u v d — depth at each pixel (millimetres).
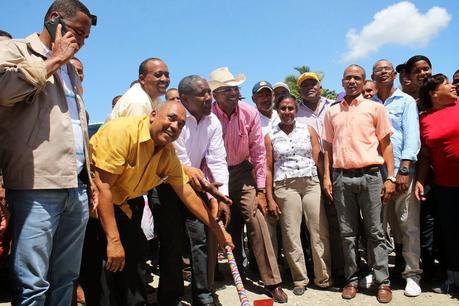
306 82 5215
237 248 4594
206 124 3826
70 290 2705
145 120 2959
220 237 3375
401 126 4297
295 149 4375
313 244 4328
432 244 4473
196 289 3613
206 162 3920
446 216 4109
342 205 4133
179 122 2869
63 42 2256
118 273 3053
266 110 5172
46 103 2301
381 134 4055
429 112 4309
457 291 4094
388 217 4527
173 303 3465
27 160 2238
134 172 2902
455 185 4047
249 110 4223
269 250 4074
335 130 4223
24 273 2262
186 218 3643
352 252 4109
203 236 3635
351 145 4066
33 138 2246
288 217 4305
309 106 5301
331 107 4352
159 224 3512
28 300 2262
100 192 2758
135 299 3037
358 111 4094
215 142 3889
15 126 2262
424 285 4371
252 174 4309
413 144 4082
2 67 2102
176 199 3518
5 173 2307
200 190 3504
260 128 4266
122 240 3043
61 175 2311
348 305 3900
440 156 4078
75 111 2561
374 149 4039
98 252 3029
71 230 2551
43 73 2131
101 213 2744
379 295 3945
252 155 4285
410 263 4109
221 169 3893
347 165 4066
